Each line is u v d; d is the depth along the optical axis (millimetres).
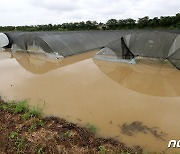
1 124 5930
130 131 5629
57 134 5434
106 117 6320
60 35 17016
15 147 4848
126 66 11719
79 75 10219
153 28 29672
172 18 28344
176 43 10906
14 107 6953
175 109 6684
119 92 8094
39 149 4707
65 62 13234
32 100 7570
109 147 4930
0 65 12883
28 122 5965
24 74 10711
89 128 5703
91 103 7207
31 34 15516
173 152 4809
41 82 9375
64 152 4707
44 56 15133
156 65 11719
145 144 5105
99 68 11367
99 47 18969
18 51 17172
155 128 5730
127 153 4637
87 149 4836
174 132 5535
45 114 6559
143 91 8180
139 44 12188
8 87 8930
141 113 6488
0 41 20250
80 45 17188
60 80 9570
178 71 10688
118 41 12688
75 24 37812
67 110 6777
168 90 8273
